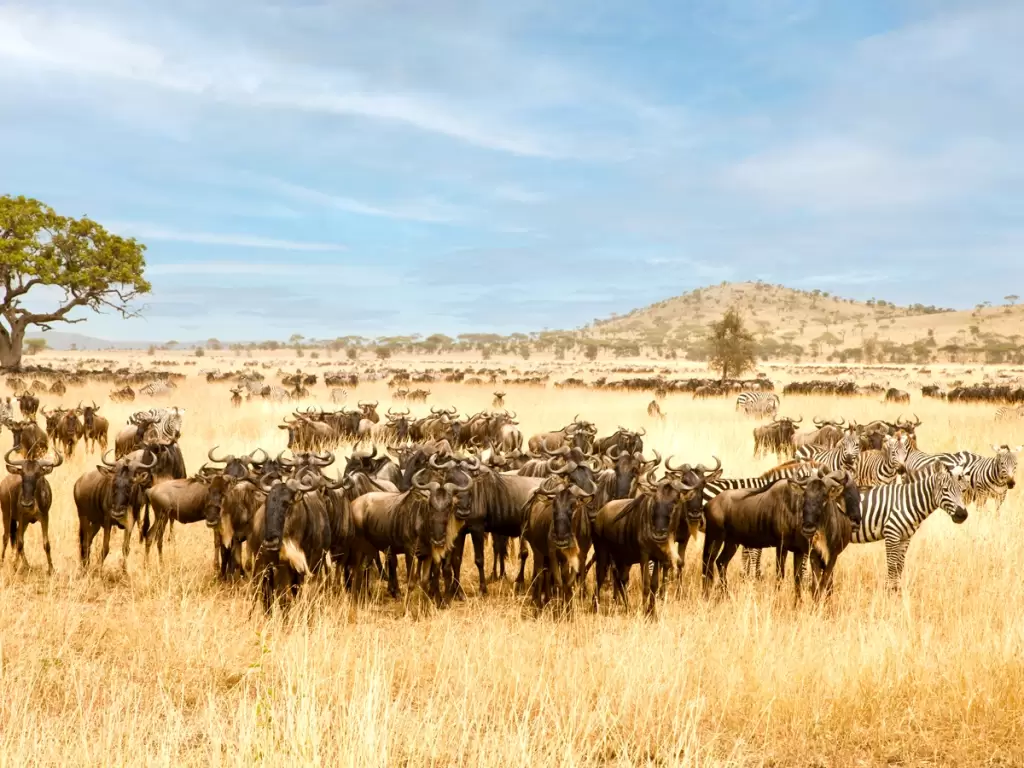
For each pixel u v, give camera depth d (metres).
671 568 11.39
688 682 8.13
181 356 167.75
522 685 8.06
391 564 12.13
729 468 19.81
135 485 12.58
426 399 40.88
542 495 10.70
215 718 7.27
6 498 12.10
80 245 63.53
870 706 7.70
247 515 11.68
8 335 63.41
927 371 98.25
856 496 10.69
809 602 10.59
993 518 14.19
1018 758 6.99
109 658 8.77
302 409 35.19
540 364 132.38
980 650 8.48
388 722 7.07
